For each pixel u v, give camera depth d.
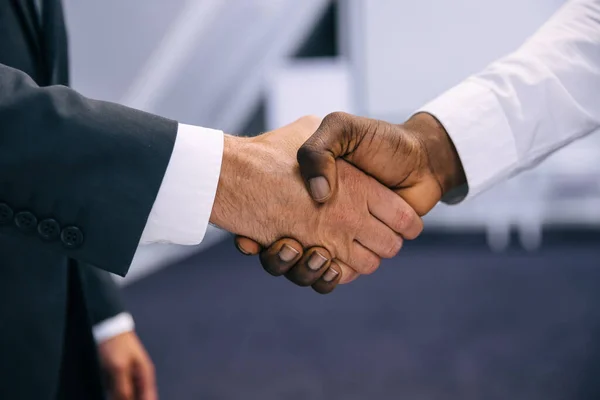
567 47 0.79
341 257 0.73
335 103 5.34
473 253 4.44
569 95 0.77
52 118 0.49
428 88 5.34
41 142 0.48
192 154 0.57
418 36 5.26
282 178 0.65
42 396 0.64
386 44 5.34
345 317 2.92
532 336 2.57
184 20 3.27
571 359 2.29
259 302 3.27
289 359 2.36
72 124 0.49
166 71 3.30
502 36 5.11
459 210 5.17
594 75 0.78
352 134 0.70
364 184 0.73
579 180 4.94
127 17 3.04
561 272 3.72
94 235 0.50
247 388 2.08
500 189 4.76
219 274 4.03
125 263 0.51
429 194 0.77
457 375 2.16
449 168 0.77
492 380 2.11
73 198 0.49
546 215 5.17
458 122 0.76
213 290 3.56
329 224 0.70
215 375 2.21
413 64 5.32
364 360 2.33
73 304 0.73
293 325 2.82
